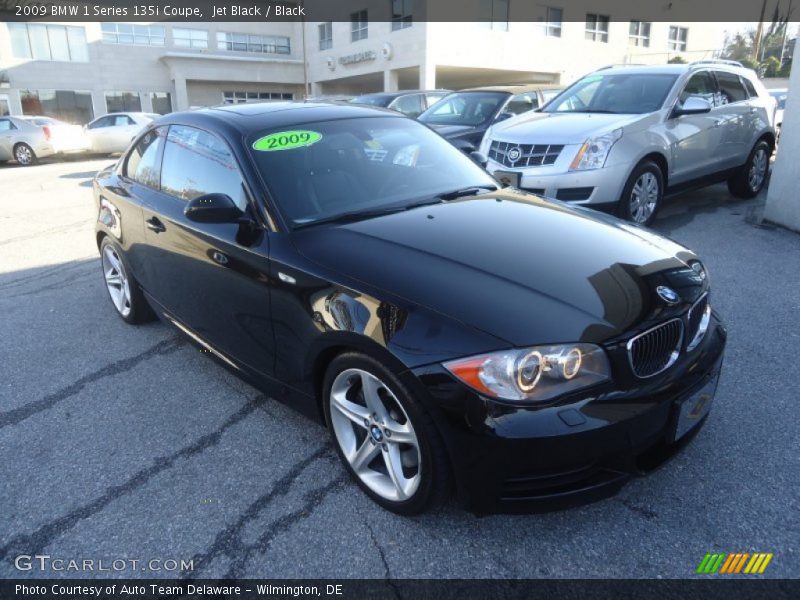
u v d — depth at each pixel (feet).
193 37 115.55
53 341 14.35
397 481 7.97
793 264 17.65
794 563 7.30
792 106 20.70
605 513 8.16
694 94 22.17
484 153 21.68
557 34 100.17
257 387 10.41
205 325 11.23
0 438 10.44
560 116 21.67
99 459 9.78
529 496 7.09
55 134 62.49
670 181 21.44
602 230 9.80
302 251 8.92
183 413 11.07
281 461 9.57
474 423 6.85
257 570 7.51
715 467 8.95
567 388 6.89
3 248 23.56
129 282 14.26
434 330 7.20
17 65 103.24
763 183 28.45
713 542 7.63
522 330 6.98
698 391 7.92
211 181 10.92
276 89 123.44
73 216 30.12
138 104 114.52
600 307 7.49
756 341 12.89
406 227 9.32
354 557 7.64
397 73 96.89
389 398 7.94
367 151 11.35
